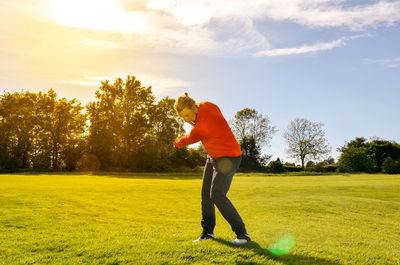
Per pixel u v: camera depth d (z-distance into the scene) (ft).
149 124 147.84
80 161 130.82
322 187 42.65
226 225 16.03
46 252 8.83
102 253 8.54
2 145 118.32
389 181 58.95
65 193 28.43
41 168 123.95
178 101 9.84
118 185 42.29
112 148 138.21
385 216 21.66
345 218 19.77
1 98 126.11
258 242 10.23
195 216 19.63
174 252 8.71
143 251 8.77
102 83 143.23
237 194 34.53
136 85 145.18
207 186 10.71
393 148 161.68
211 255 8.43
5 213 16.92
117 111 141.59
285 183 55.01
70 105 136.15
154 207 23.24
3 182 45.44
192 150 163.94
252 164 164.04
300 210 22.80
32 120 125.29
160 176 100.32
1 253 8.66
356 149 148.66
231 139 9.77
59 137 132.26
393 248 10.66
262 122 170.81
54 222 15.06
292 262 8.08
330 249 9.66
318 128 162.20
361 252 9.36
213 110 9.69
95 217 17.48
